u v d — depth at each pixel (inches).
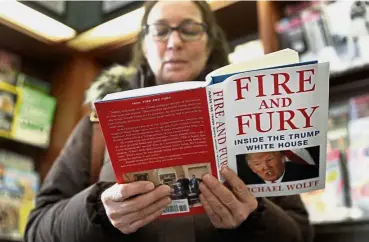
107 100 23.1
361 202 48.0
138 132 23.7
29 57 82.6
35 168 75.9
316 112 24.0
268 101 23.9
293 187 25.5
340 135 54.7
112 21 73.8
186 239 30.7
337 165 51.4
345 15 54.1
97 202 28.5
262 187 25.6
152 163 24.5
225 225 26.6
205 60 41.1
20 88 72.6
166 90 23.4
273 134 24.4
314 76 23.5
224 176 24.8
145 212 25.3
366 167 48.8
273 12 62.6
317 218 50.4
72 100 78.5
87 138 37.7
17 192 66.2
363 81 58.1
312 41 56.4
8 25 72.4
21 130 71.2
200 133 23.7
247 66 24.7
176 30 38.8
